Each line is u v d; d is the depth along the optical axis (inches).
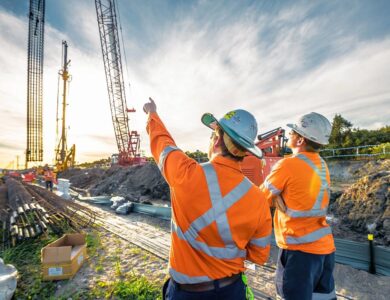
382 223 200.8
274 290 136.3
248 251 51.2
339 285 140.6
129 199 420.8
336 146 823.7
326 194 77.0
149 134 53.5
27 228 223.0
